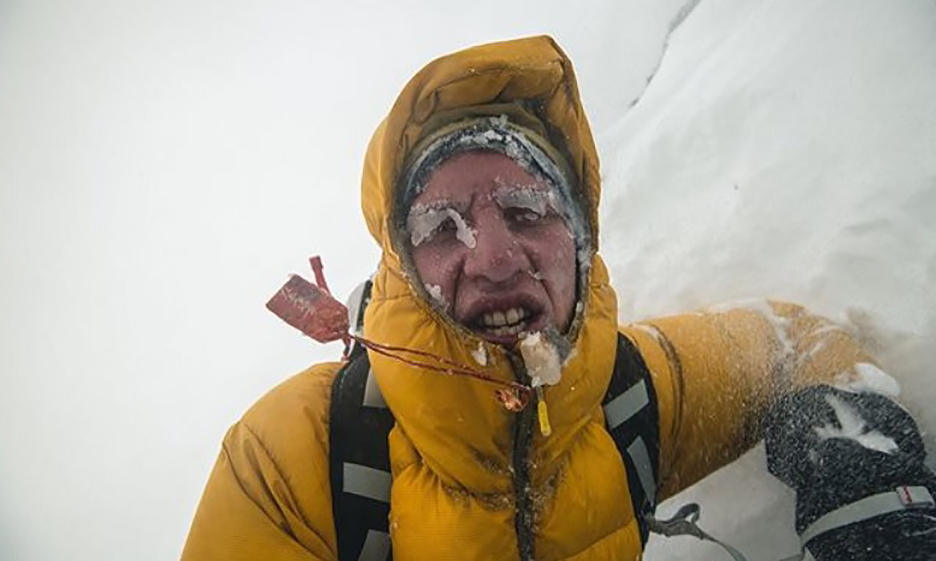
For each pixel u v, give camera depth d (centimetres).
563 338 42
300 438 44
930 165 53
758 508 52
